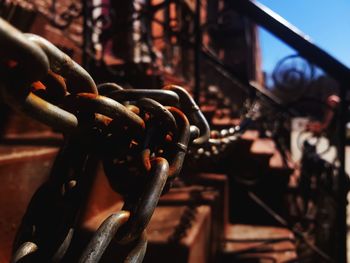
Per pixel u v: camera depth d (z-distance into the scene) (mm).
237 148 3760
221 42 13625
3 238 1577
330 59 2465
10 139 2697
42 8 4406
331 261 2939
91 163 659
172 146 697
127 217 546
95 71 3809
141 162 607
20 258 526
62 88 507
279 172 3803
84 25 3393
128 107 653
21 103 417
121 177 646
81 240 1785
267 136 5051
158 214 2143
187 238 1709
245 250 2979
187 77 7590
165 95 703
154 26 6793
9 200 1644
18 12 2975
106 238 506
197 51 3090
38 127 3303
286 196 3893
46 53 442
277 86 3773
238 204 3873
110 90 711
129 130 638
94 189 2055
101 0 6129
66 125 494
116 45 6270
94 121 558
